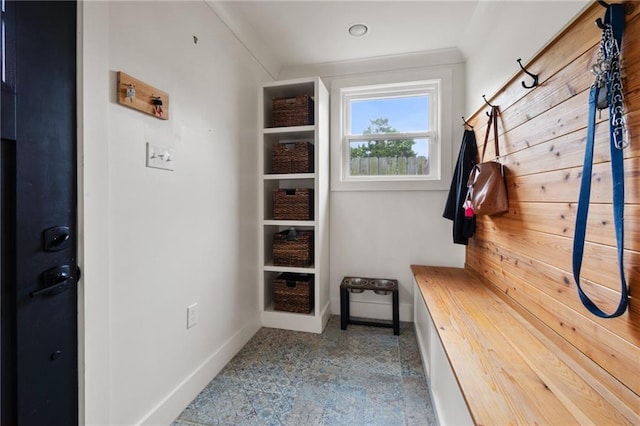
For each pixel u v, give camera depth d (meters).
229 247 1.85
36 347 0.86
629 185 0.78
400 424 1.33
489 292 1.70
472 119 2.04
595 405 0.79
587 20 0.92
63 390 0.93
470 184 1.67
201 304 1.56
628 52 0.78
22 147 0.81
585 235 0.90
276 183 2.56
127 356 1.12
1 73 0.76
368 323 2.38
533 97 1.24
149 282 1.22
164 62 1.29
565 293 1.02
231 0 1.70
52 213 0.89
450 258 2.40
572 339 0.98
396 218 2.49
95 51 0.98
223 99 1.77
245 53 2.05
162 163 1.28
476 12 1.81
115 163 1.06
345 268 2.59
